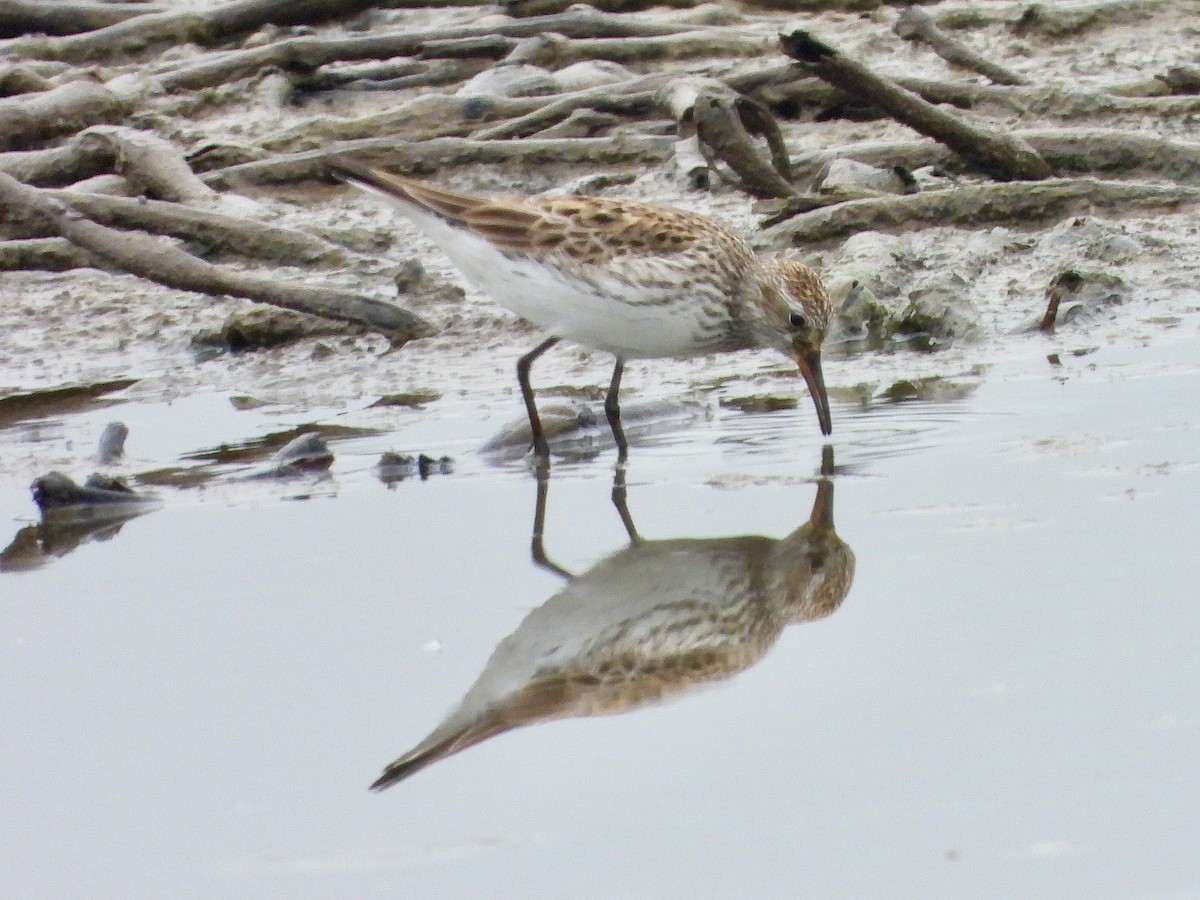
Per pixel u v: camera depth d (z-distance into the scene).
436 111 18.31
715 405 12.27
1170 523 9.18
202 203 16.25
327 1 20.89
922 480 10.20
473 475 10.89
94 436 11.83
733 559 9.23
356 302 13.81
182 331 14.16
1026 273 14.77
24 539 9.88
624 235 10.93
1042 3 21.66
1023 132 16.56
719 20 21.55
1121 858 6.08
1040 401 11.70
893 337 13.76
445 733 7.26
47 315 14.70
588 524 9.87
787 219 15.59
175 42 20.67
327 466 11.04
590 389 12.59
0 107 17.25
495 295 11.29
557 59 19.80
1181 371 12.16
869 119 18.47
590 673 7.86
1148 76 19.20
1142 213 15.82
